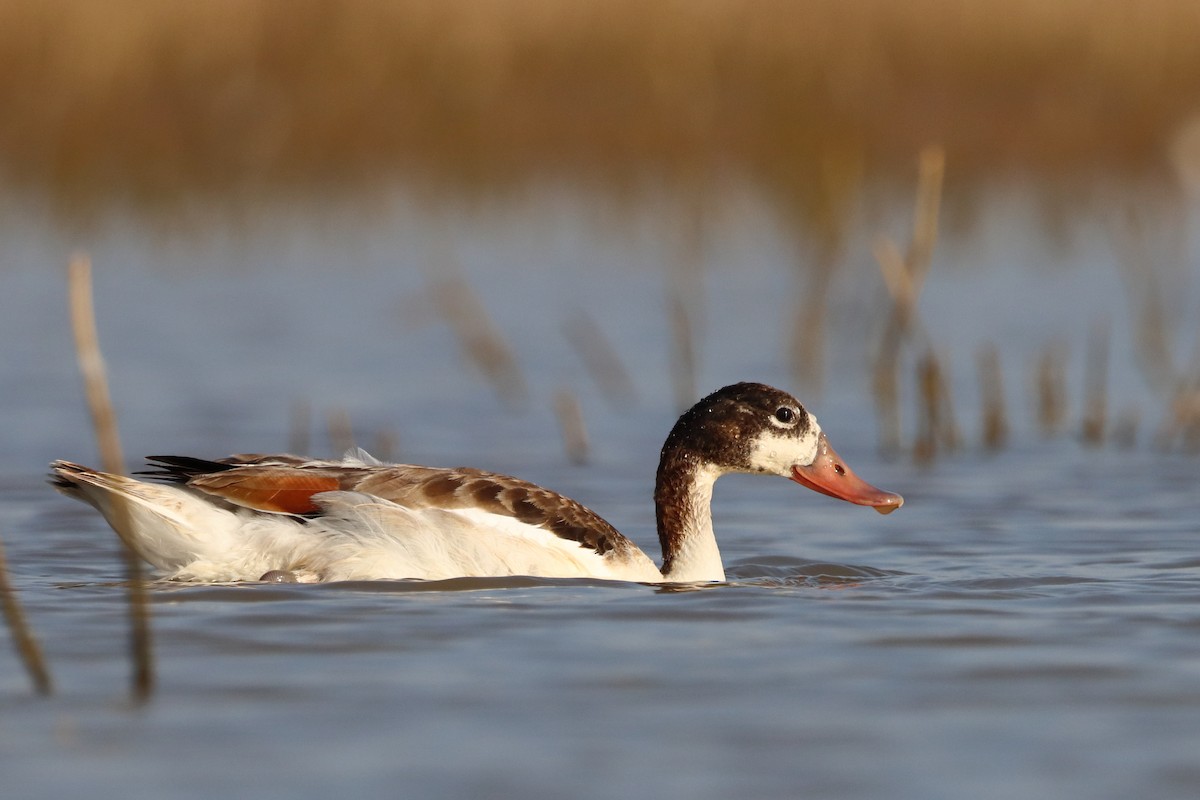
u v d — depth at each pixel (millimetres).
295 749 7004
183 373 20875
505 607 9672
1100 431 17453
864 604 9945
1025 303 25359
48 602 9688
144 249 30609
